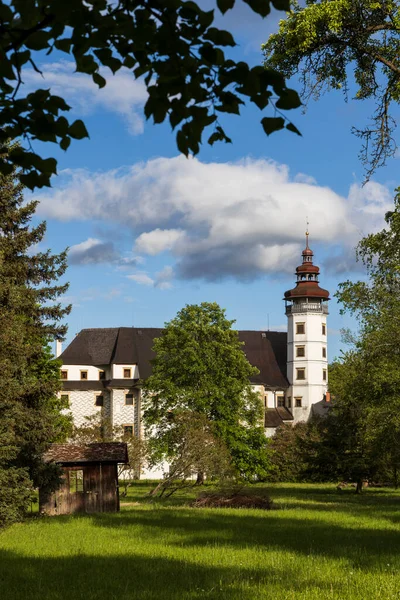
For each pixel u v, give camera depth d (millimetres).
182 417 47938
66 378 86438
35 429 33375
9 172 5148
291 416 90875
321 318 92562
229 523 30234
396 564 18734
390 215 35438
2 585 16125
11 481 28203
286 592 14891
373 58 23312
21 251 37844
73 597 14859
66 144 5000
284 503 44062
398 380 35000
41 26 4461
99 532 26703
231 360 58719
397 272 35344
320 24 22797
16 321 32312
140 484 70938
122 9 4582
